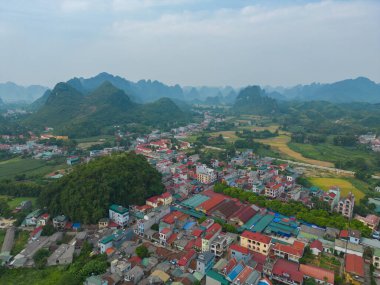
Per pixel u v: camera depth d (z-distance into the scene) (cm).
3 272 11094
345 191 19825
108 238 12012
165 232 12431
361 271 9994
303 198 17412
